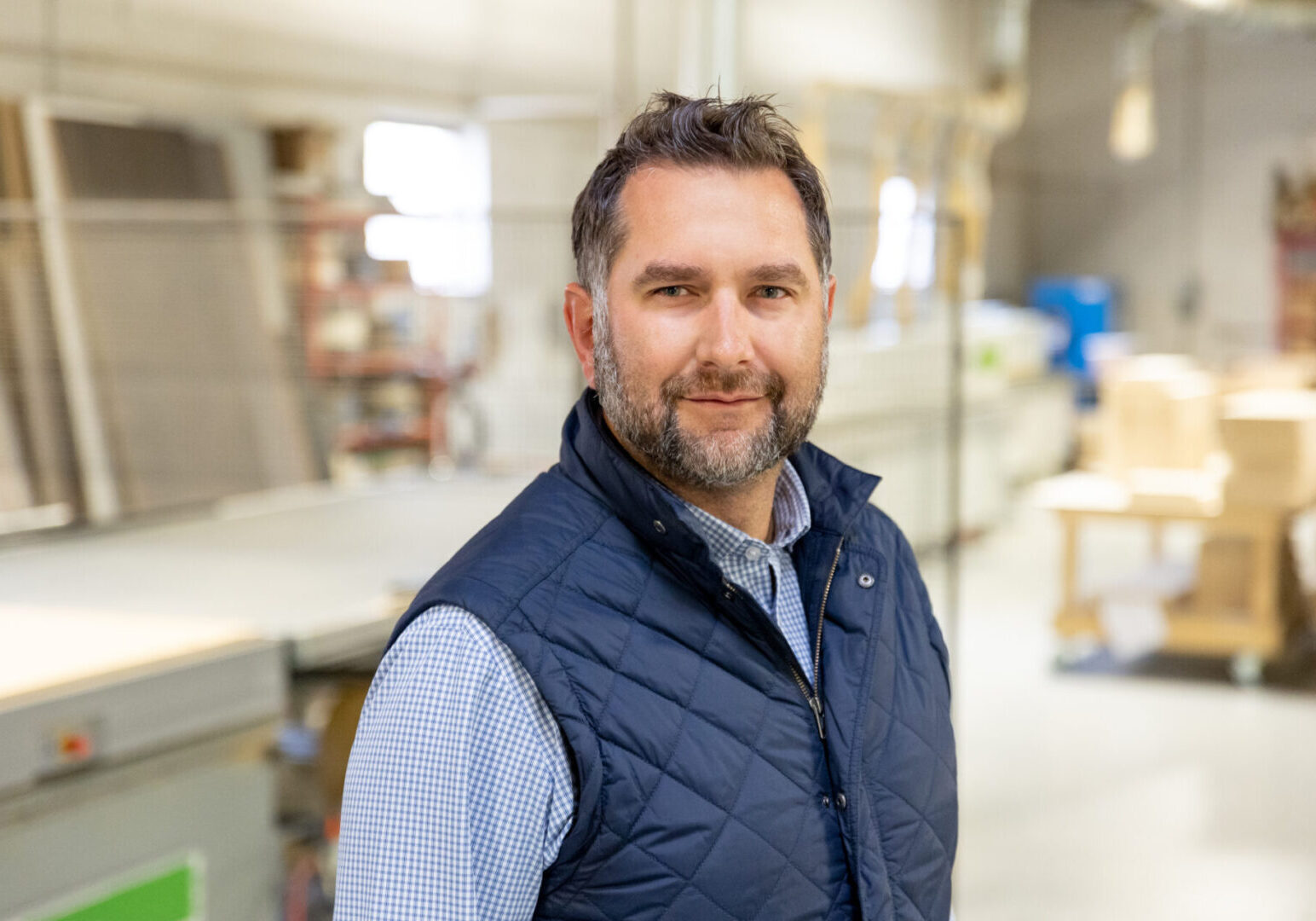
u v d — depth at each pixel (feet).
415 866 3.24
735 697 3.60
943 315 11.78
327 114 19.42
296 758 9.93
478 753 3.31
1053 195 43.93
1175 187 42.01
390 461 15.16
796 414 3.62
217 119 16.72
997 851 13.19
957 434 10.73
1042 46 43.45
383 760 3.33
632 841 3.41
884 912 3.71
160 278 15.26
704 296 3.51
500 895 3.32
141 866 8.04
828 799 3.75
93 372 14.53
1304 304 40.27
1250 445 17.85
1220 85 40.93
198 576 10.53
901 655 4.19
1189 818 13.97
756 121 3.60
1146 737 16.53
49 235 14.33
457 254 15.14
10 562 11.07
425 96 21.15
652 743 3.44
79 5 15.65
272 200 17.13
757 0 27.61
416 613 3.46
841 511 3.99
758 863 3.53
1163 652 20.31
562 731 3.37
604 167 3.67
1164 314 42.60
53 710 7.35
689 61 13.21
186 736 8.14
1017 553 28.22
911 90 33.78
